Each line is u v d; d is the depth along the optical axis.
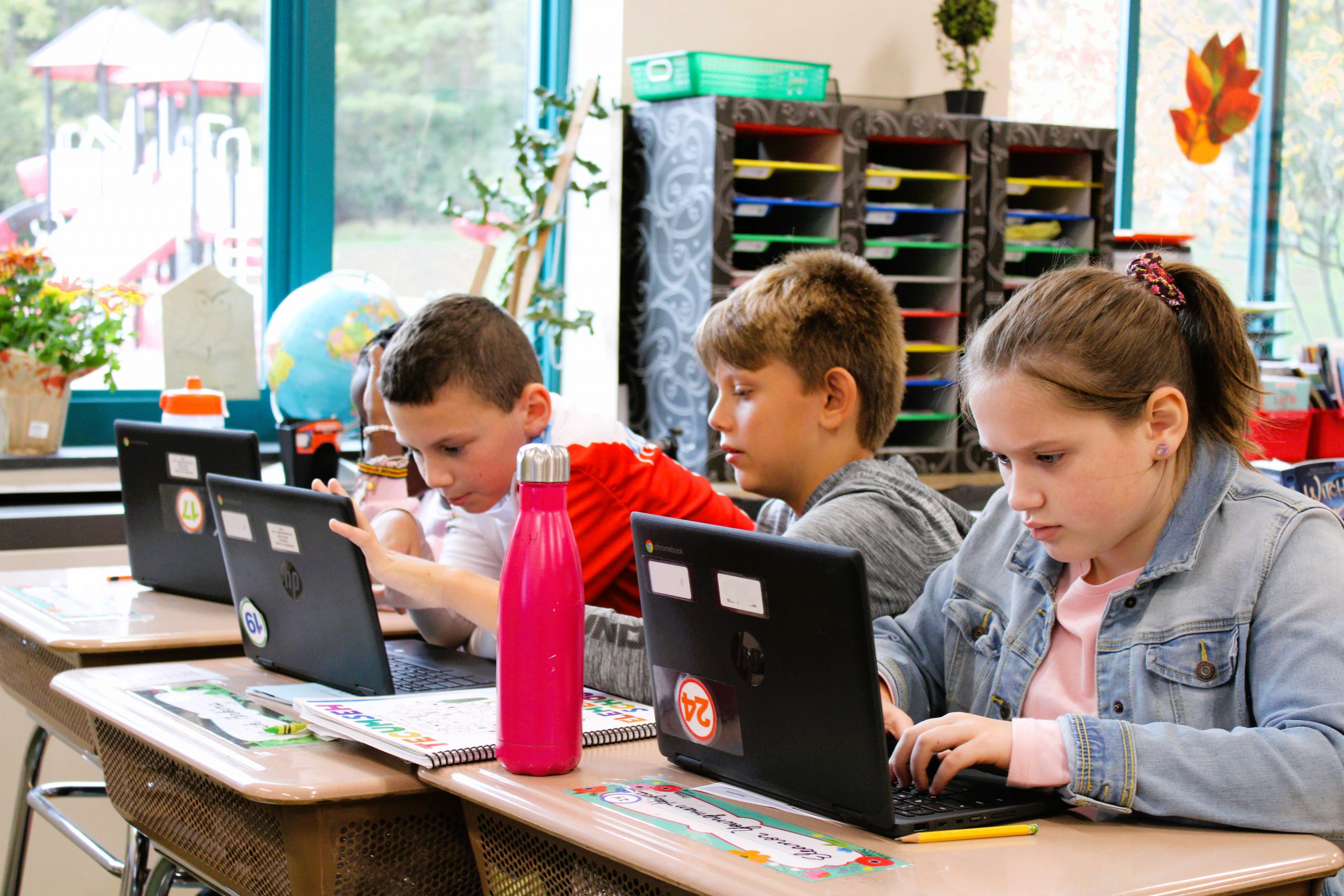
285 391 2.84
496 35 3.51
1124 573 1.18
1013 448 1.07
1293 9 4.28
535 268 3.16
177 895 2.55
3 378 2.77
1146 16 4.08
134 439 1.96
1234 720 1.09
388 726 1.21
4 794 2.45
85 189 3.08
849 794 0.99
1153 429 1.08
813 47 3.46
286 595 1.50
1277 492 1.13
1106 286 1.09
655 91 3.16
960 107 3.40
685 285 3.12
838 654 0.96
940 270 3.37
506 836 1.10
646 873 0.92
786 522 1.78
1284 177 4.31
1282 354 4.23
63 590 2.00
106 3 3.07
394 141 3.41
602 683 1.43
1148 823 1.02
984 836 0.98
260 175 3.26
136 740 1.40
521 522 1.12
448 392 1.52
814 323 1.46
